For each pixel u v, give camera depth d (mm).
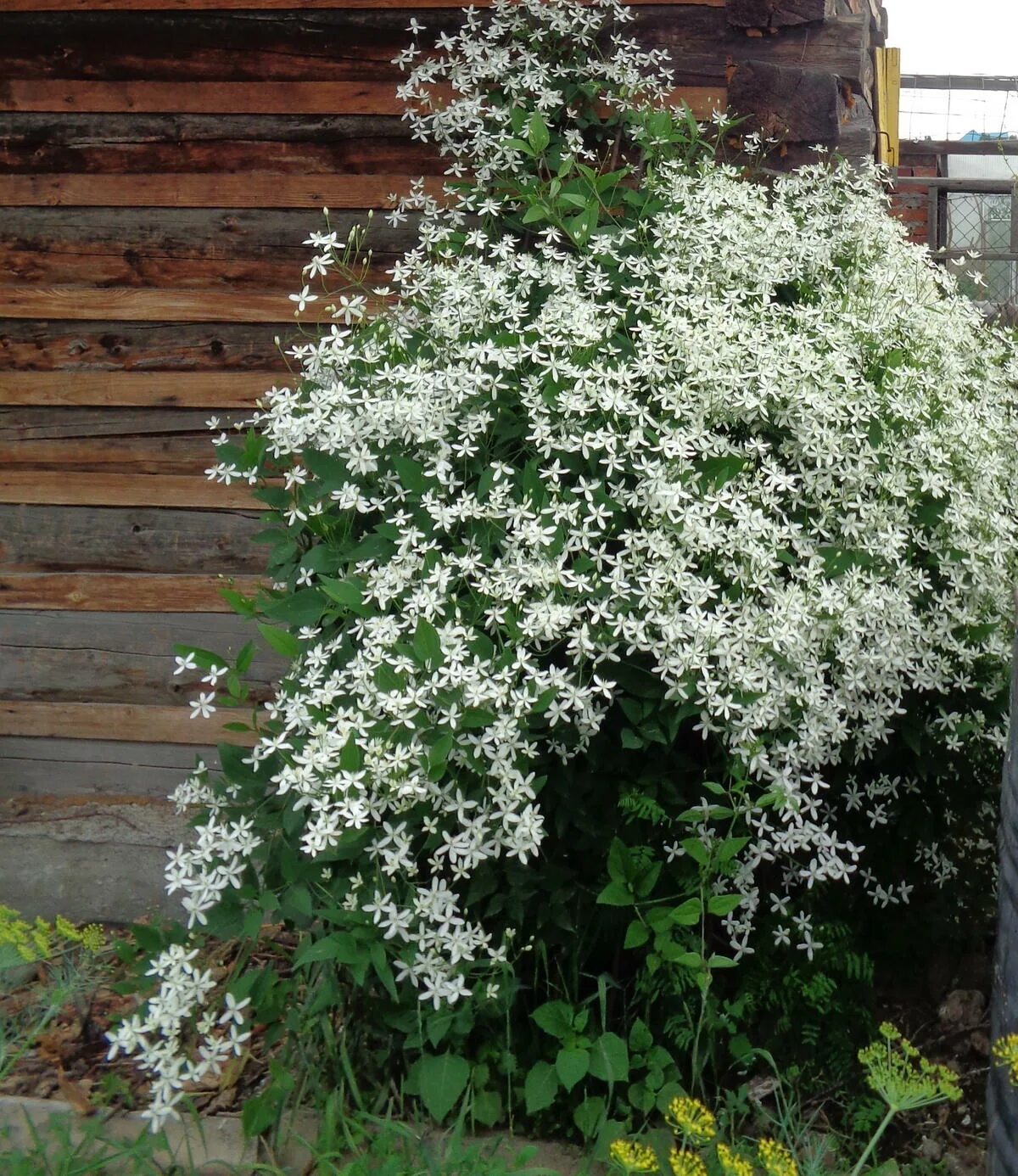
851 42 3689
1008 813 2238
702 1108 2129
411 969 2334
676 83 3771
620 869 2535
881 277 3342
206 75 3949
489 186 3627
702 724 2496
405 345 3037
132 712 4059
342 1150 2480
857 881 3076
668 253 3258
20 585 4121
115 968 3490
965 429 3055
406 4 3826
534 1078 2496
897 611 2697
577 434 2748
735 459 2707
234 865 2457
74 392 4070
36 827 3891
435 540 2674
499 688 2312
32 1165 2424
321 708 2465
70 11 3947
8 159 4047
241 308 3986
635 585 2621
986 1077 2758
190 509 4055
